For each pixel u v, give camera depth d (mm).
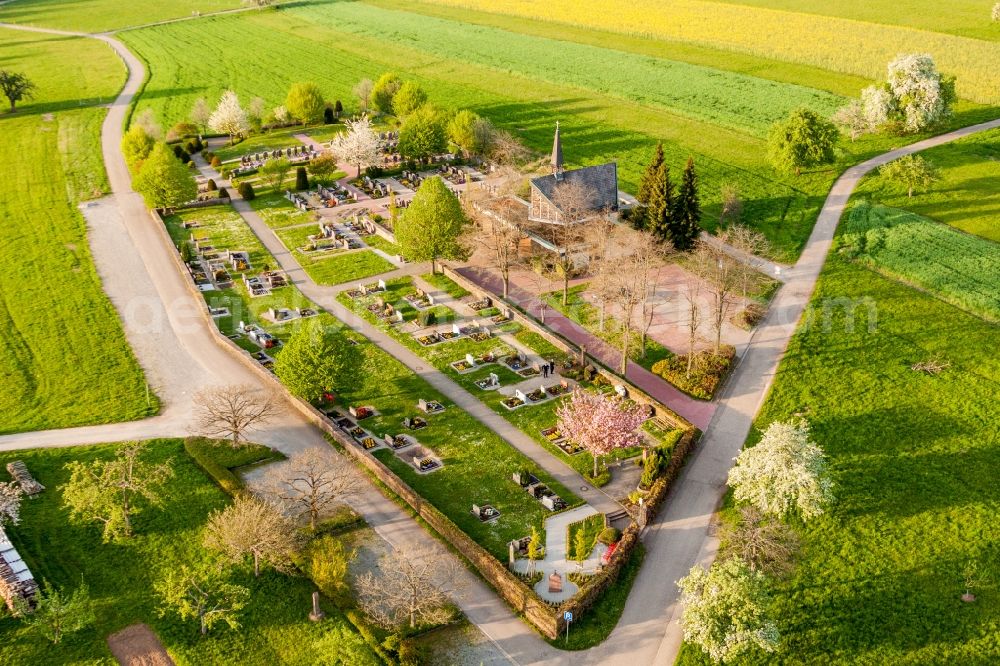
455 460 96250
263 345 117438
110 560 82812
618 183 167875
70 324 123750
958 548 82375
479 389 108375
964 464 92875
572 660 73375
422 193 131875
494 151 180500
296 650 73750
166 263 141250
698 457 96812
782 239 144500
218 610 74688
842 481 91438
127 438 99875
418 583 75000
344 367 101625
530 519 88062
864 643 73562
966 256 135875
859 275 132125
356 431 100375
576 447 98250
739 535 80312
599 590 79188
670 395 107125
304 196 166125
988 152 175125
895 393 104812
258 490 91375
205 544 80812
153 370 113188
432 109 183375
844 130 188750
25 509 88625
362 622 75750
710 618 70875
